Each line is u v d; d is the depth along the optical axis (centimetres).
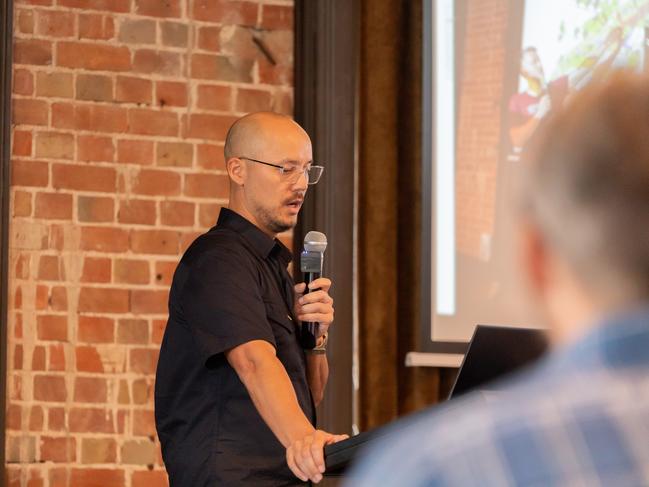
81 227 542
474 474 97
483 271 605
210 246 355
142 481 536
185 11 565
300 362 366
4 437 521
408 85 618
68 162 544
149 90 556
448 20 611
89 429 533
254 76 572
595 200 101
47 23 548
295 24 580
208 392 349
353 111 583
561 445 96
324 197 575
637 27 623
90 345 537
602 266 100
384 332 603
